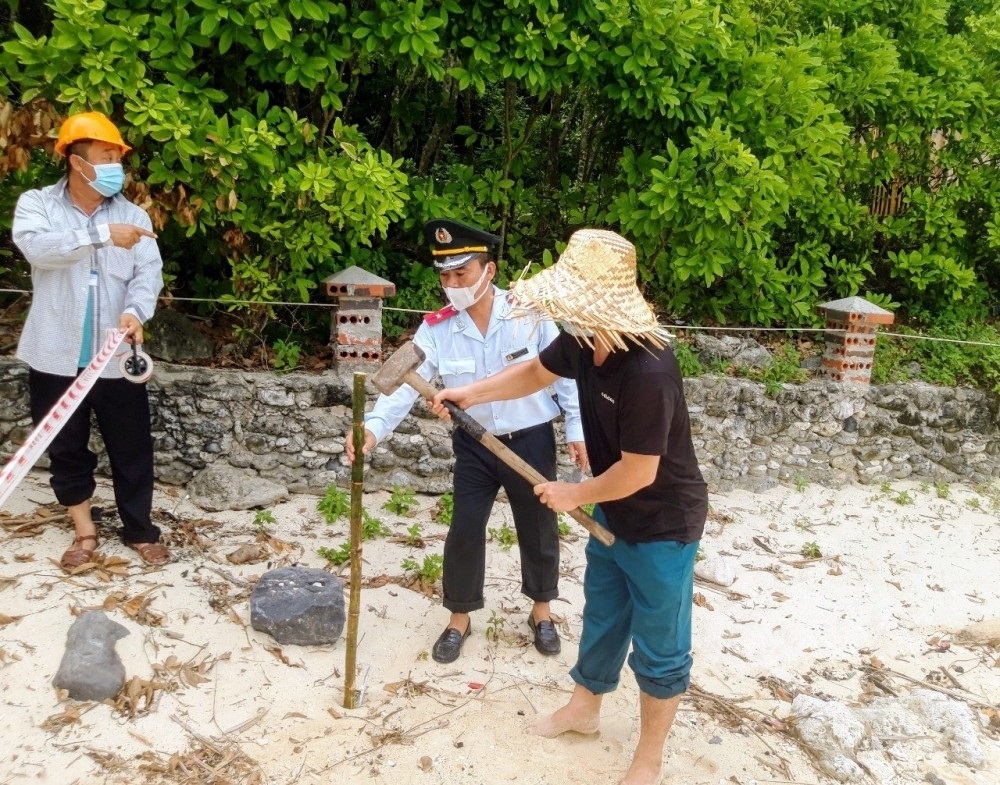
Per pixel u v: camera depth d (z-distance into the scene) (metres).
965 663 3.74
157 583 3.38
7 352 4.18
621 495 2.38
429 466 4.57
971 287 6.39
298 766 2.62
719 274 5.12
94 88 3.48
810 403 5.33
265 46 3.83
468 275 3.00
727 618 3.87
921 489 5.59
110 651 2.88
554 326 3.17
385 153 4.15
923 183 6.28
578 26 4.52
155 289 3.32
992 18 6.04
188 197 3.96
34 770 2.48
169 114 3.61
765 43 5.40
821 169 5.51
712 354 5.41
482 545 3.22
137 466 3.44
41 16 4.40
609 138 5.50
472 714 2.95
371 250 5.02
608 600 2.75
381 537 4.12
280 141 3.85
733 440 5.21
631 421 2.28
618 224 5.41
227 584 3.48
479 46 4.31
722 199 4.72
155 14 3.79
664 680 2.55
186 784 2.50
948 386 5.75
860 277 5.94
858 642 3.82
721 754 2.93
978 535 5.02
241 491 4.17
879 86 5.41
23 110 3.54
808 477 5.42
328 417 4.42
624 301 2.26
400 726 2.85
